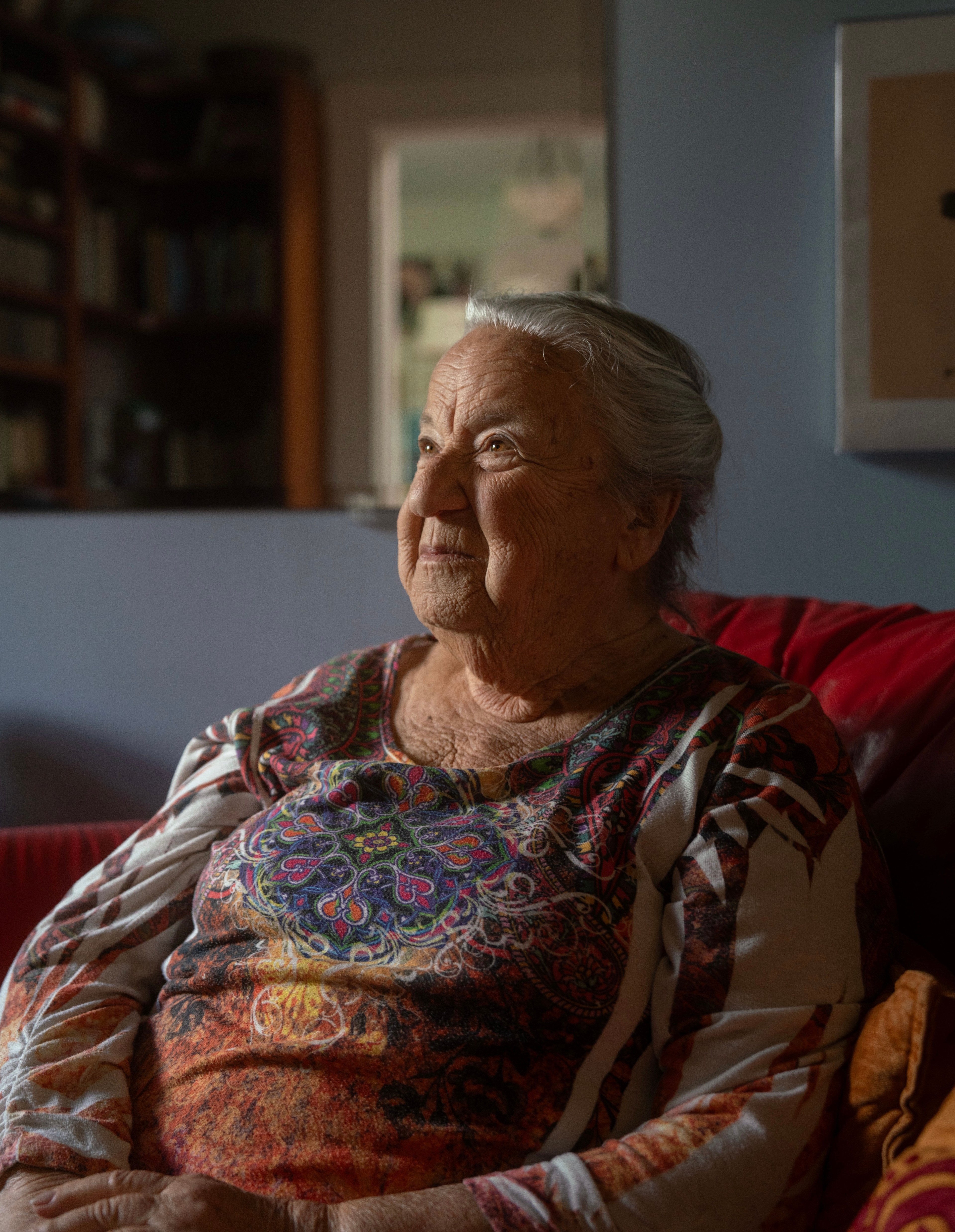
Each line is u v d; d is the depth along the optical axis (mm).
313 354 3217
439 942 750
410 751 901
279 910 811
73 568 1901
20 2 2586
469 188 4340
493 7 2703
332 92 2982
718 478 1543
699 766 792
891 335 1461
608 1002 742
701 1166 638
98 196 2836
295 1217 652
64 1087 809
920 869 853
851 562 1521
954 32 1424
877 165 1454
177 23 2912
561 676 893
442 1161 708
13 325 2588
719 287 1546
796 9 1506
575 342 880
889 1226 480
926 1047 623
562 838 780
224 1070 783
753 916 718
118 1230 642
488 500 847
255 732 960
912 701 955
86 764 1910
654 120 1556
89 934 902
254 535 1822
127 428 2785
